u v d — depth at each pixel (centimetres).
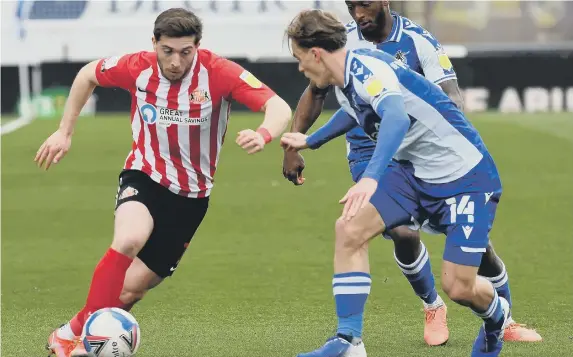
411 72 1059
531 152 3597
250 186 2880
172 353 1223
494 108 5538
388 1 1317
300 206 2528
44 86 5488
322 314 1448
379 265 1803
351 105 1052
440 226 1091
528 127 4434
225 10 6125
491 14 6488
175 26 1089
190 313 1463
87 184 2983
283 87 5425
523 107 5531
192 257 1919
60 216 2450
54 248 2050
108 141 4041
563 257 1872
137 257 1181
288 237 2123
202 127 1162
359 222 1067
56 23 6034
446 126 1062
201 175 1185
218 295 1588
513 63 5516
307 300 1545
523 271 1747
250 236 2142
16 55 5547
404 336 1305
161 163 1169
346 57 1031
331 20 1030
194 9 6150
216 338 1304
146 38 6150
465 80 5547
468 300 1077
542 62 5500
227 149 3825
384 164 966
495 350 1133
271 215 2405
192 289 1636
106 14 6134
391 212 1073
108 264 1110
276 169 3253
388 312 1451
